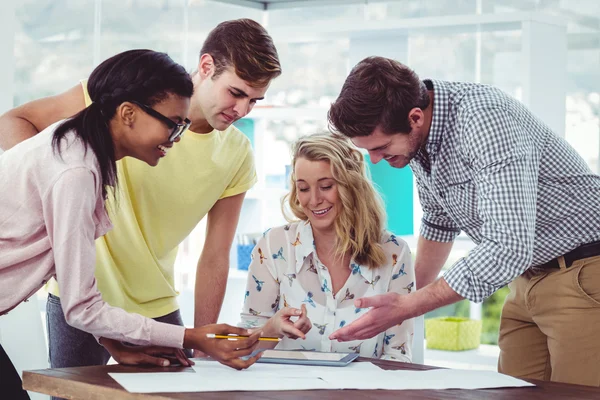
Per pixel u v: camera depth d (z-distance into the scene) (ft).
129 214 7.95
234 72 7.42
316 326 7.95
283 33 11.80
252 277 8.25
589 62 13.29
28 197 5.90
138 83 6.01
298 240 8.19
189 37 13.85
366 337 6.70
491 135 6.75
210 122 7.81
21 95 11.41
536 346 8.23
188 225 8.41
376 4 14.15
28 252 5.98
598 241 7.41
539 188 7.32
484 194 6.73
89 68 12.16
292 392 5.64
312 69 15.06
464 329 13.20
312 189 7.99
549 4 13.41
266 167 13.99
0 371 6.68
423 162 7.73
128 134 6.18
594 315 7.34
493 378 6.29
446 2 13.70
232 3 13.78
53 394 5.98
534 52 10.90
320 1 14.19
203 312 8.85
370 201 8.10
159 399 5.39
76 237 5.76
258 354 6.30
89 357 7.97
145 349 6.54
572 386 6.13
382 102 6.77
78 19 11.98
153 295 8.25
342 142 8.14
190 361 6.57
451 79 13.91
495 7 13.51
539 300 7.68
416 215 11.41
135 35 12.69
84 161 5.84
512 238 6.56
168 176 8.06
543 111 11.19
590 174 7.49
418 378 6.22
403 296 6.71
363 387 5.83
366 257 8.05
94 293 5.91
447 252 8.87
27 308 9.75
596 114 13.32
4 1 9.84
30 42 11.46
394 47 11.69
